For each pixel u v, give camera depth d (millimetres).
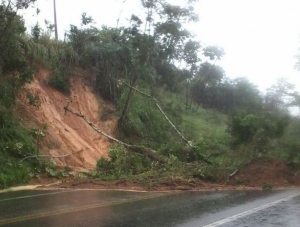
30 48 22344
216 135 25578
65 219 8453
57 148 18922
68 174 16359
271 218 8875
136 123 25453
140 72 26438
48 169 16047
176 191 13383
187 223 8227
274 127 17562
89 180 15078
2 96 17781
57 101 22828
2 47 17594
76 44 26141
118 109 25719
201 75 43688
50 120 20516
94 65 26453
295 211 9742
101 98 26188
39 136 17688
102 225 7914
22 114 19094
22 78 18500
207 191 13469
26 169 15203
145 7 26266
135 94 26688
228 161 16359
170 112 29594
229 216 9031
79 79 25203
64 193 12523
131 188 13797
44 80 23062
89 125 23250
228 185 14836
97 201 10945
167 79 34469
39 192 12711
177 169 16094
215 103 44375
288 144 16469
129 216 8867
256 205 10594
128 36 27453
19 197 11594
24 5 17188
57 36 28391
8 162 15109
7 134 16516
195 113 36688
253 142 17156
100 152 22219
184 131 26578
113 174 15883
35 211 9336
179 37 28484
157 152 19781
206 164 16688
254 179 15180
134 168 16750
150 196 12078
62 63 24750
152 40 27062
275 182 15023
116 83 26516
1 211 9305
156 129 26188
